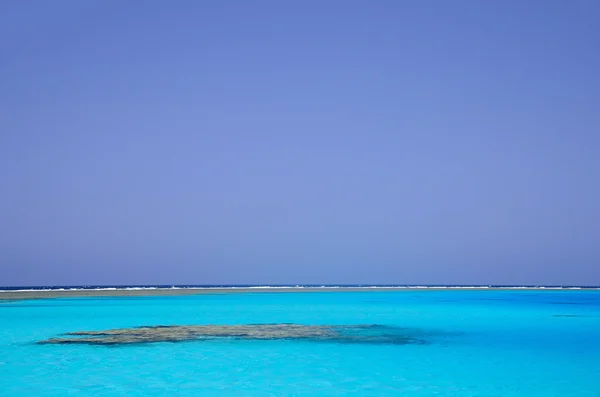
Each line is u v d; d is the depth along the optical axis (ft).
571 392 52.11
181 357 66.69
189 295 237.86
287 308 144.05
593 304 169.48
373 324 102.22
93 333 86.38
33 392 50.75
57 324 98.99
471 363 64.49
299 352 70.69
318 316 118.21
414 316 119.65
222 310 134.92
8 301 172.14
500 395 51.03
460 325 101.30
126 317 113.19
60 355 67.72
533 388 53.42
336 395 50.47
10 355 67.56
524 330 94.02
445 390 52.54
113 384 53.62
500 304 169.58
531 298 225.35
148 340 79.30
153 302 170.19
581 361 66.03
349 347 74.95
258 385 53.72
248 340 80.12
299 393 51.03
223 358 66.49
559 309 144.46
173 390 51.67
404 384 54.60
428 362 64.95
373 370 60.49
